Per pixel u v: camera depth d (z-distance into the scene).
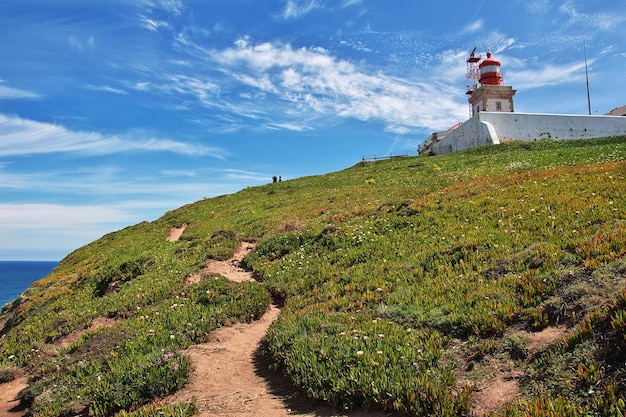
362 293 12.20
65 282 25.78
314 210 28.67
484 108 70.25
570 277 8.76
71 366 10.73
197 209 44.84
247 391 8.41
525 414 5.41
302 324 10.46
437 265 12.66
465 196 20.69
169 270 19.58
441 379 6.98
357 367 7.68
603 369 5.88
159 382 8.81
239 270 19.09
